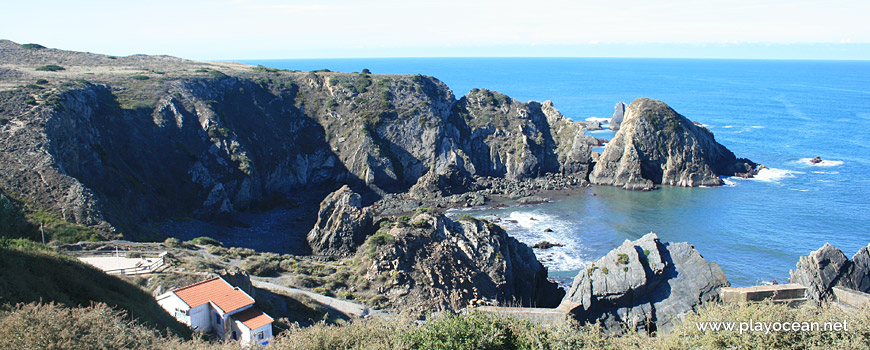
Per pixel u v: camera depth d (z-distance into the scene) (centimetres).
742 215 9638
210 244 7056
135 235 7262
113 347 2506
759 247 7994
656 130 12575
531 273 6462
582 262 7712
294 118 13075
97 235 6425
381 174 12150
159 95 11050
